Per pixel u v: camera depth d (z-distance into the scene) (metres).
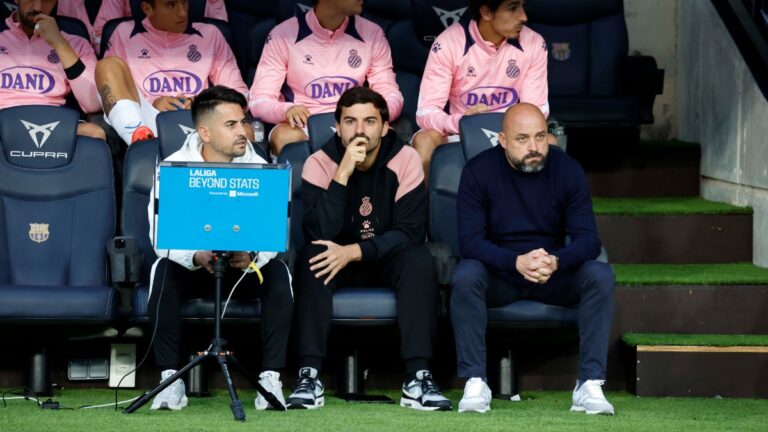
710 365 16.81
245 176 14.30
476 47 20.11
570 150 21.91
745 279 17.78
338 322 15.93
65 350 17.27
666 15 24.98
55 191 17.30
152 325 15.50
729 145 20.94
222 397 16.52
